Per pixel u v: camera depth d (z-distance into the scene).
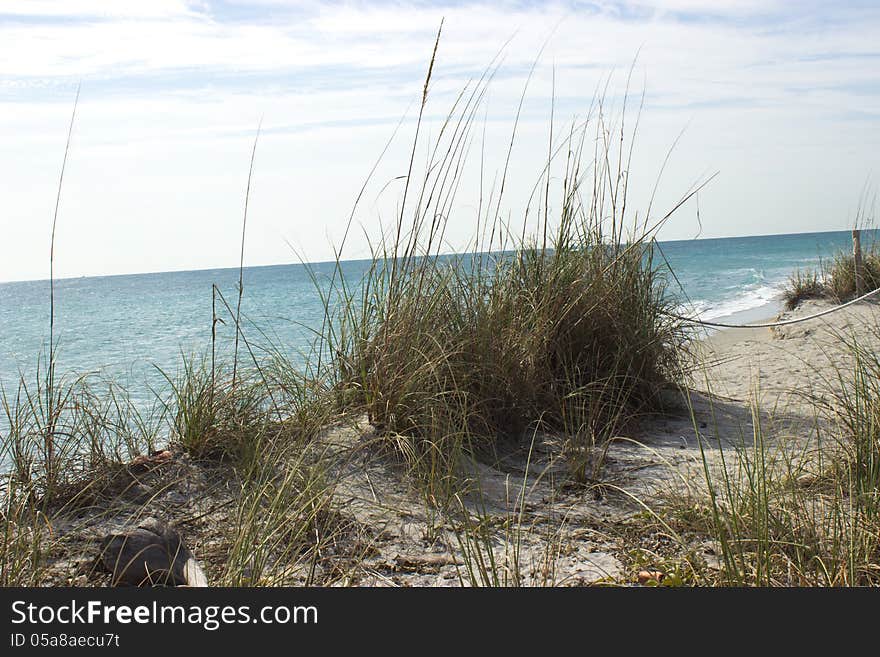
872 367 5.07
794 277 16.94
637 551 3.40
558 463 4.79
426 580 3.20
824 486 3.81
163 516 3.75
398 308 5.05
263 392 4.78
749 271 32.84
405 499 4.06
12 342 16.84
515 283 5.96
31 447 3.95
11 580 2.91
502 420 5.19
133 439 4.54
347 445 4.58
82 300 41.59
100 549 3.20
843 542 3.15
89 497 3.91
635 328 6.04
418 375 4.73
